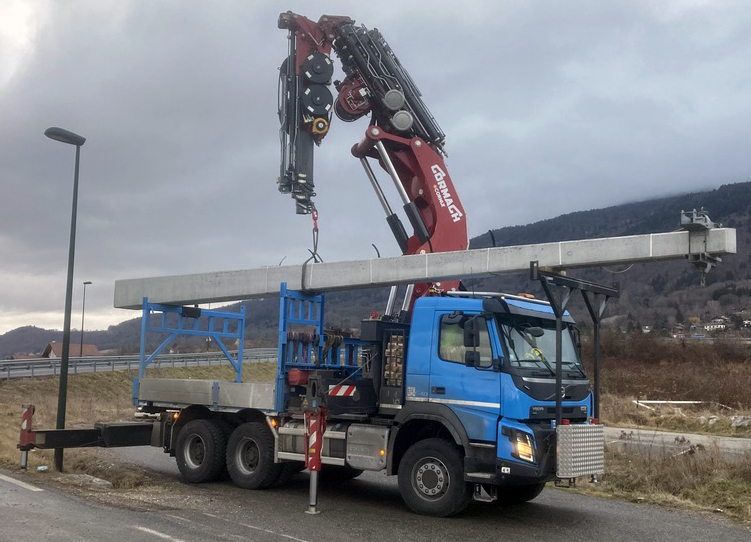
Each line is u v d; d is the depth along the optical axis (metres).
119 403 31.41
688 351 44.88
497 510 9.99
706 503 10.63
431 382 9.66
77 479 11.30
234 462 11.34
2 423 20.47
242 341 15.29
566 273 9.70
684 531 8.89
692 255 8.62
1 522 8.08
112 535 7.62
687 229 8.66
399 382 10.15
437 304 9.87
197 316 14.27
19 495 9.76
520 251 9.71
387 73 12.86
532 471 8.73
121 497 9.94
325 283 11.36
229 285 12.34
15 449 14.54
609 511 10.09
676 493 11.34
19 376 37.03
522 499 10.55
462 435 9.19
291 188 12.48
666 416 23.31
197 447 11.92
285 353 11.26
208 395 11.90
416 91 12.98
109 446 12.80
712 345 46.16
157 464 14.46
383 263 10.88
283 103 12.62
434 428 9.95
